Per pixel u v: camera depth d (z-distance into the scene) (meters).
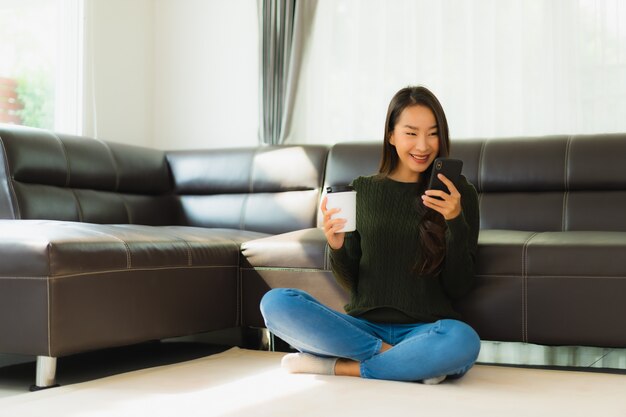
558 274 2.38
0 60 3.87
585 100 3.64
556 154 3.07
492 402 1.84
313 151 3.56
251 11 4.49
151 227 2.87
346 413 1.72
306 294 2.22
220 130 4.57
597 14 3.61
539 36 3.72
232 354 2.68
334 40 4.17
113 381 2.17
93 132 4.31
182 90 4.68
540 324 2.40
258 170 3.64
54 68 4.16
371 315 2.20
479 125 3.84
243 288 2.88
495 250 2.45
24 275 2.17
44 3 4.10
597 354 2.85
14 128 3.02
